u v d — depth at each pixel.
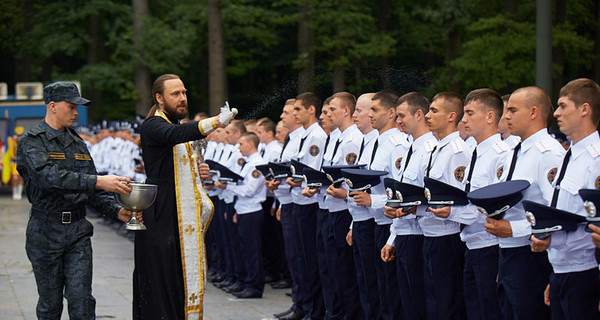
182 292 5.82
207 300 9.38
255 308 8.80
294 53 30.34
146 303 5.77
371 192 6.68
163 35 30.53
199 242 5.91
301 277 8.05
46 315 5.81
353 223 6.91
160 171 5.83
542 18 9.23
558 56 15.94
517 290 4.96
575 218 4.34
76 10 32.75
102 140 19.06
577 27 16.45
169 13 32.12
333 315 7.54
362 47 25.56
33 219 5.81
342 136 7.41
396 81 8.50
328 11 26.06
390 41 25.75
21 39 33.94
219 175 9.55
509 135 5.91
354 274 7.32
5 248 13.70
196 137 5.58
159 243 5.76
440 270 5.73
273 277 10.59
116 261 12.47
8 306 8.61
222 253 10.72
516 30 18.20
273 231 10.48
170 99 5.91
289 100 8.77
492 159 5.37
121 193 5.56
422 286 6.07
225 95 27.16
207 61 32.12
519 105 4.89
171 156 5.85
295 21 28.75
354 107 7.43
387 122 6.69
